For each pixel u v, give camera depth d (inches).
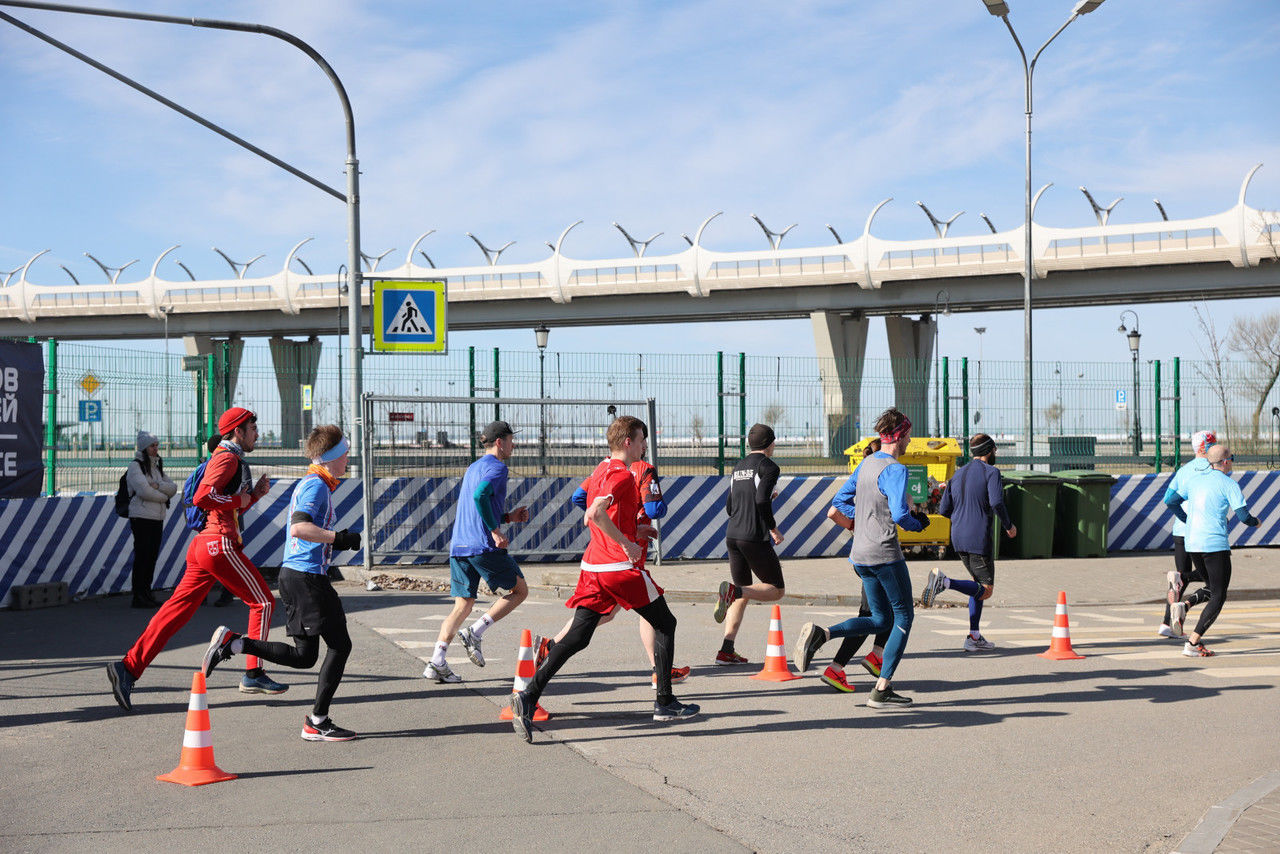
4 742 255.6
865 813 204.8
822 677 308.7
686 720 279.1
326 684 256.4
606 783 223.8
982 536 382.6
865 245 2417.6
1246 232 2052.2
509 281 2716.5
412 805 208.1
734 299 2608.3
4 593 480.4
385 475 602.5
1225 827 190.4
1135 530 718.5
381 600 497.7
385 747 251.9
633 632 416.2
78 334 3115.2
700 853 182.5
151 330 3061.0
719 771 232.8
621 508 270.1
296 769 233.1
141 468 478.3
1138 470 761.0
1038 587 559.5
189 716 225.6
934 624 454.0
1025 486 663.8
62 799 211.2
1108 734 265.9
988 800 213.2
